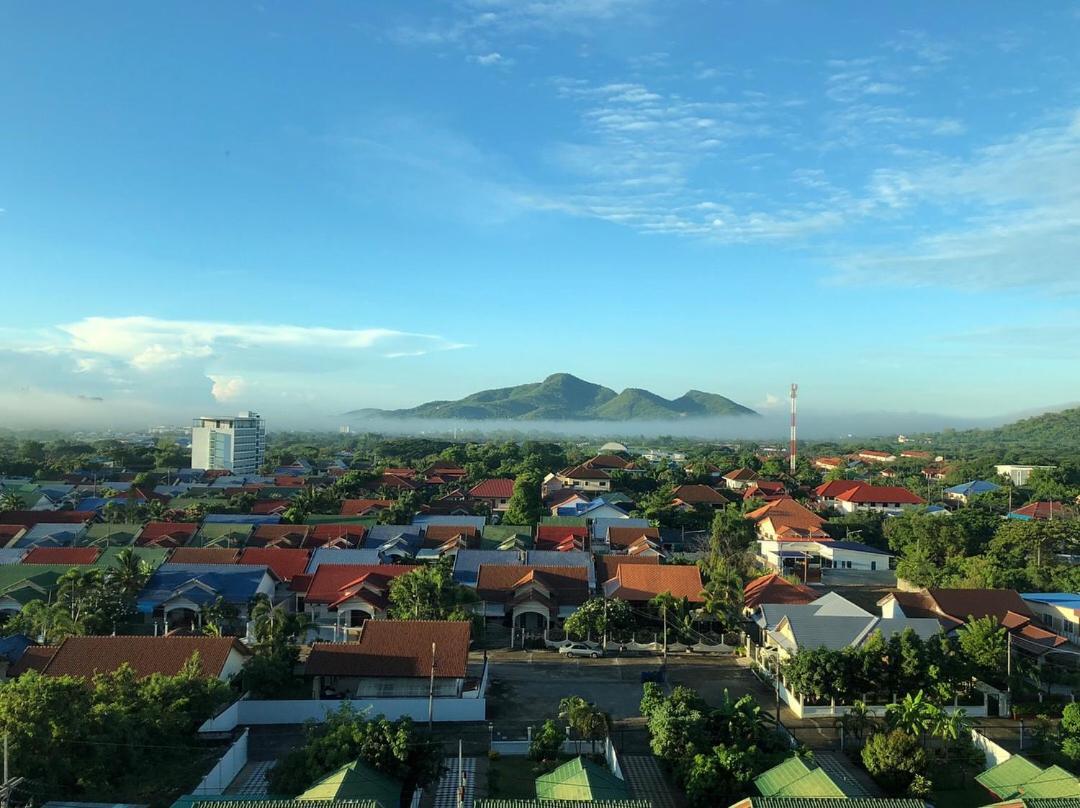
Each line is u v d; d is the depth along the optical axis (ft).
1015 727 165.17
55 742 115.75
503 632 233.35
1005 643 181.47
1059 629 223.71
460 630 177.58
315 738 131.44
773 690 186.60
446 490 498.69
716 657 212.84
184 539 308.19
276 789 123.44
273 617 190.49
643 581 246.06
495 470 589.32
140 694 136.46
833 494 502.38
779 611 202.08
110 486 491.72
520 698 178.81
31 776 114.73
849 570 322.34
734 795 124.98
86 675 157.07
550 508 424.87
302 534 313.32
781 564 326.65
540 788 122.83
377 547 300.81
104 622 207.62
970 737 150.20
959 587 249.14
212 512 375.04
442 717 164.04
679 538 374.02
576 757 141.69
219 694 146.00
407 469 607.37
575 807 107.76
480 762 145.79
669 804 131.75
